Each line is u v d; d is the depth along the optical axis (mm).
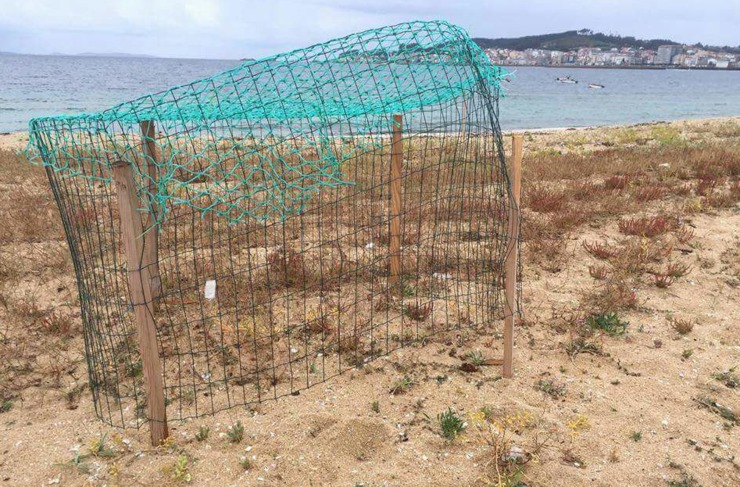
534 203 9109
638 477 3477
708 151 13320
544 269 6699
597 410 4113
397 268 5988
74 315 5422
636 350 4949
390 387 4379
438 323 5379
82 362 4688
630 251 7016
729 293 6113
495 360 4672
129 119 3414
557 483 3426
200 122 3658
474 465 3566
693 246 7457
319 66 3857
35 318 5297
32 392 4285
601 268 6430
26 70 130875
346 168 9930
